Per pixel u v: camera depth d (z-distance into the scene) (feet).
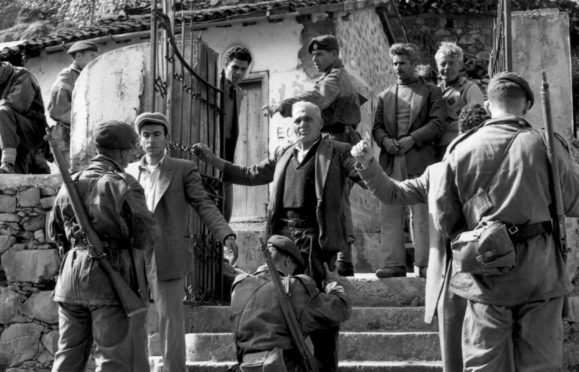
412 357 21.15
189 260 21.04
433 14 59.16
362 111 47.01
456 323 15.80
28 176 26.40
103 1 64.95
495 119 15.49
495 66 26.32
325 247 20.22
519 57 23.08
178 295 20.68
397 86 26.14
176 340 20.38
